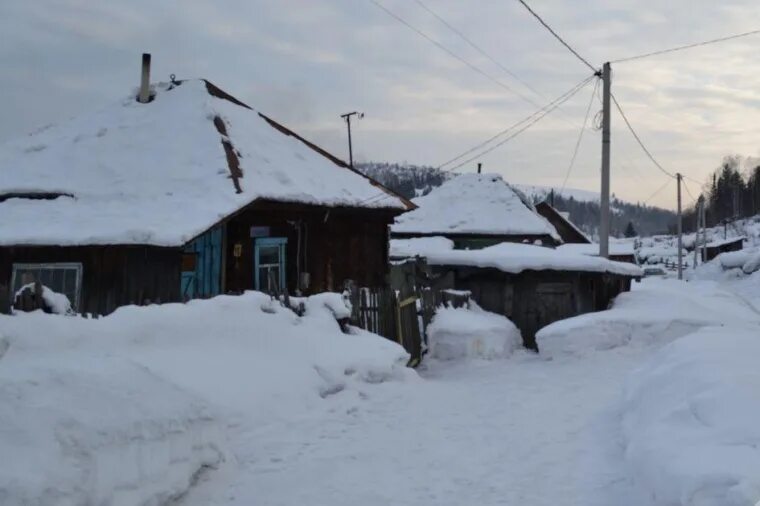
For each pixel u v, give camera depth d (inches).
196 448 216.1
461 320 523.8
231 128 628.7
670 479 158.2
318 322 393.4
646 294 613.0
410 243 1391.5
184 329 313.7
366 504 202.8
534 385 396.5
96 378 194.1
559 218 2107.5
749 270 1756.9
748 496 134.1
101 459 168.2
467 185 1603.1
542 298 587.2
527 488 212.8
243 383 298.2
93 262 496.4
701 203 2637.8
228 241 552.7
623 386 320.2
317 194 592.1
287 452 252.1
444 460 243.6
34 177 590.6
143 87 687.1
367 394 344.8
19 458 154.3
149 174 569.3
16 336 231.8
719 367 225.8
